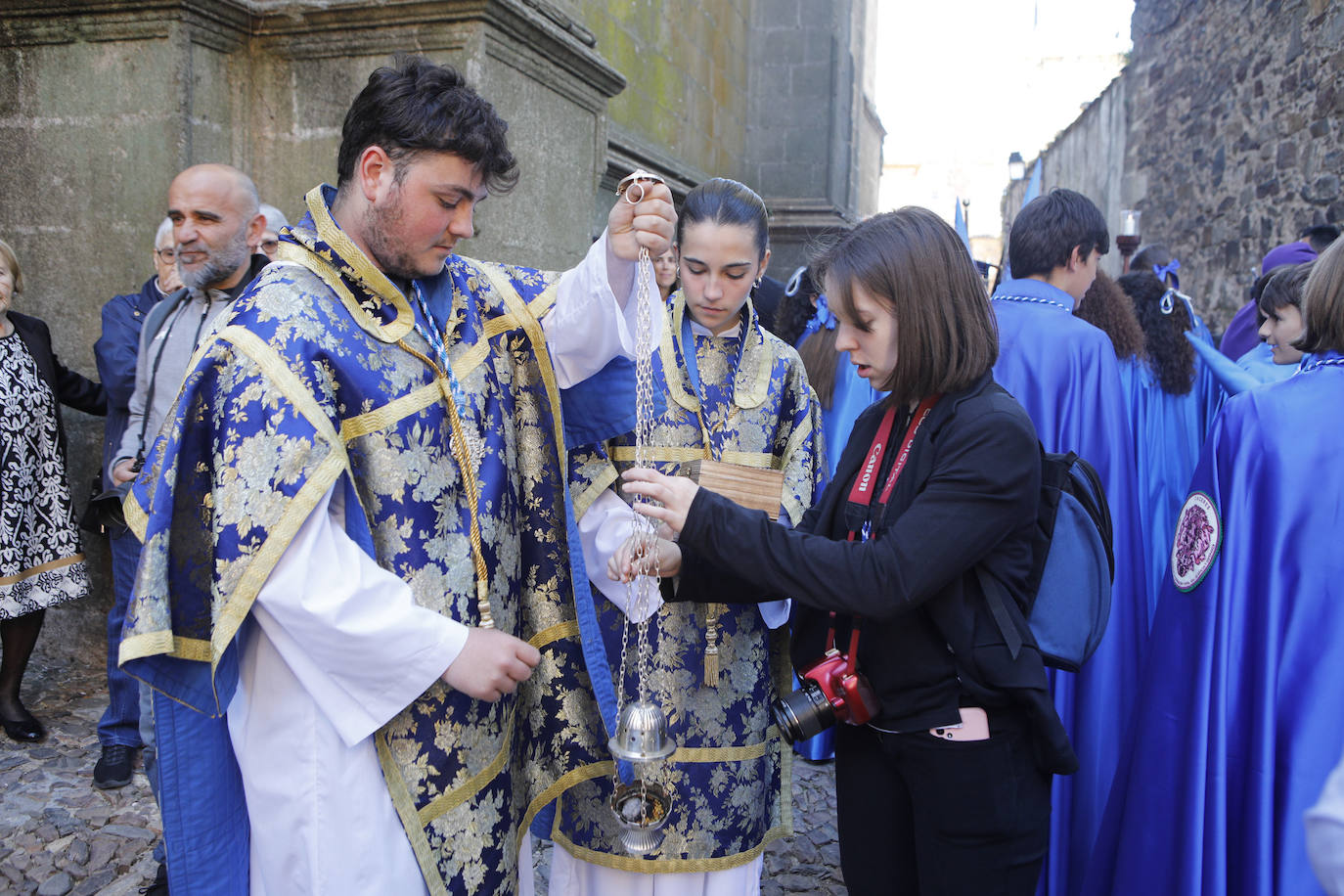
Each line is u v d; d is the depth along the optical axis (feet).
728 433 6.66
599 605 6.32
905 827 5.41
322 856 4.28
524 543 5.41
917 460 5.07
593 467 6.01
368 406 4.31
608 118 20.92
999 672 4.83
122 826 9.09
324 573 4.06
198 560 4.18
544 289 5.45
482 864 4.66
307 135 12.47
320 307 4.28
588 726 5.54
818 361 11.14
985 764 4.93
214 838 4.48
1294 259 14.19
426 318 4.67
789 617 6.95
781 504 6.42
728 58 27.40
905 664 5.05
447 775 4.52
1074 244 8.37
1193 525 6.11
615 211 5.05
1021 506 4.80
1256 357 11.49
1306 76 20.86
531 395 5.32
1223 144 25.50
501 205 12.46
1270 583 5.59
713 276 6.31
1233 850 5.73
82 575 11.16
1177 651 6.12
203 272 8.34
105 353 10.34
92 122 12.17
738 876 6.48
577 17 19.17
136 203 12.18
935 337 4.96
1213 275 26.14
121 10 11.71
